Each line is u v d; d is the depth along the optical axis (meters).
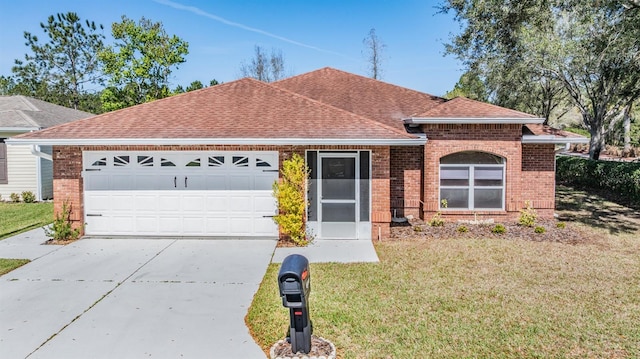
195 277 8.29
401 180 13.97
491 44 18.80
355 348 5.45
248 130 10.93
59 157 11.16
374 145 10.72
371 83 18.19
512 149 13.17
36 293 7.40
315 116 11.84
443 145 13.21
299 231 10.81
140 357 5.29
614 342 5.57
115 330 6.02
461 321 6.21
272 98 13.14
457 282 7.89
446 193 13.54
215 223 11.38
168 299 7.16
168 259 9.48
